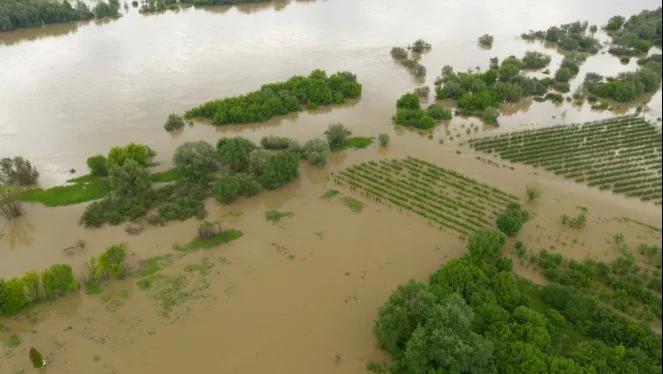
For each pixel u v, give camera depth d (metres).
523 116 113.81
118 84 123.00
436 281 61.88
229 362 54.88
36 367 53.28
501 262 65.44
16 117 105.75
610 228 76.56
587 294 63.19
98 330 58.09
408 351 51.00
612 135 103.56
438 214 78.50
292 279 65.94
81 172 87.56
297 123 108.38
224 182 79.31
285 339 57.69
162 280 65.06
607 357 53.56
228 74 130.75
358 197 83.19
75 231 73.56
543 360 51.91
